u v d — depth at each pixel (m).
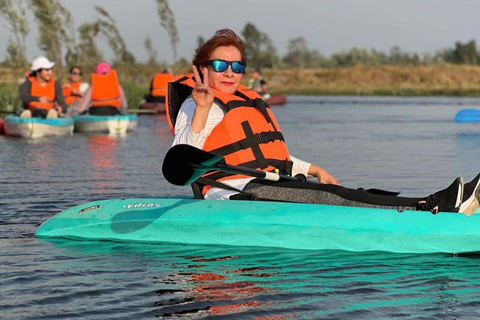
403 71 87.31
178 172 6.21
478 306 4.95
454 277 5.63
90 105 22.30
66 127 20.59
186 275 5.70
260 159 6.75
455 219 6.29
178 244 6.74
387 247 6.34
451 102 50.59
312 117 30.97
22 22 33.12
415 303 5.02
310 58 155.38
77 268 5.92
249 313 4.80
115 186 10.60
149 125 26.03
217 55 6.73
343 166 13.30
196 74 6.87
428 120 29.02
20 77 33.41
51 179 11.26
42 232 7.17
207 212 6.77
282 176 6.72
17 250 6.55
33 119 19.61
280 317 4.73
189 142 6.40
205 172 6.32
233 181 6.83
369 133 21.83
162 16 54.06
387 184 11.03
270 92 71.69
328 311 4.84
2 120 20.59
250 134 6.72
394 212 6.45
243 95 6.93
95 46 44.03
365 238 6.36
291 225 6.49
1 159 14.24
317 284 5.45
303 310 4.86
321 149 16.58
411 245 6.29
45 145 17.59
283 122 27.33
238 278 5.61
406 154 15.56
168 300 5.07
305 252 6.40
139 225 6.92
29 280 5.56
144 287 5.38
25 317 4.73
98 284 5.45
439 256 6.23
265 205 6.70
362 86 80.69
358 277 5.63
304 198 6.73
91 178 11.43
